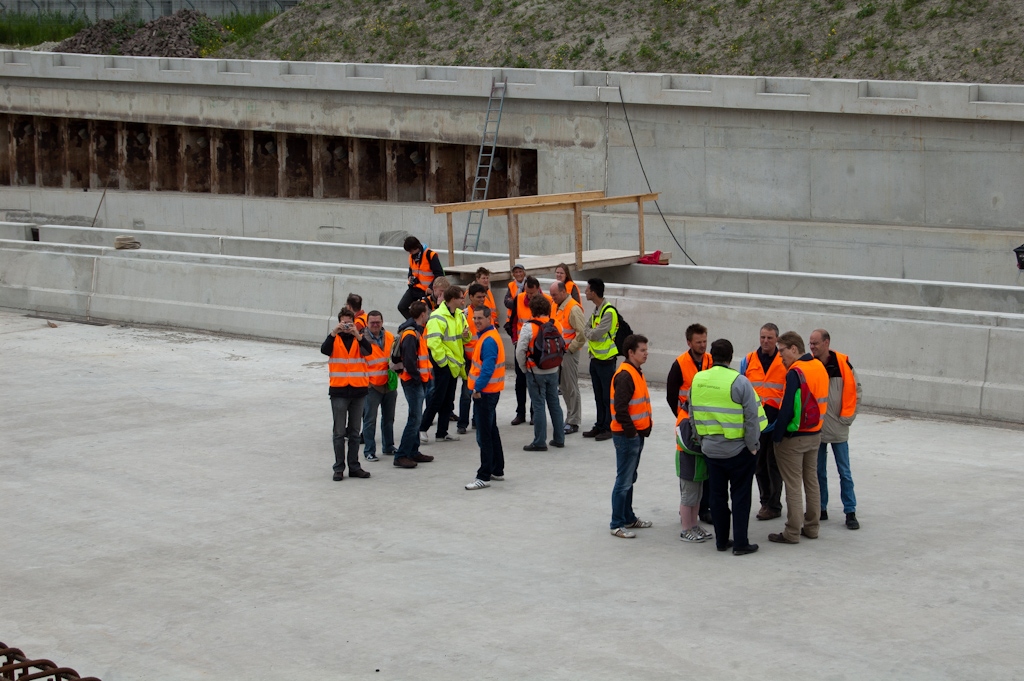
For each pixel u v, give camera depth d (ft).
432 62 95.30
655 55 84.58
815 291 55.72
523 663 22.22
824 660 22.04
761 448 31.09
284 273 60.85
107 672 22.22
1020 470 35.14
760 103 70.49
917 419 42.65
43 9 142.20
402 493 34.55
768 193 72.23
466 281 55.11
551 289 41.39
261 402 47.11
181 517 32.30
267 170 99.66
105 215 106.32
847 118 68.44
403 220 89.40
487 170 84.94
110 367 54.34
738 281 58.34
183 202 101.35
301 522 31.73
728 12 85.81
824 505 30.96
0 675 16.60
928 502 32.19
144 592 26.50
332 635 23.84
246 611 25.25
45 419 44.21
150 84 99.81
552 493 34.30
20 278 69.92
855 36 78.07
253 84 93.04
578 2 95.45
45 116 110.11
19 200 111.45
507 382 51.80
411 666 22.22
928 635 23.13
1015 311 49.70
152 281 65.41
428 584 26.71
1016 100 63.05
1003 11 74.38
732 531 30.30
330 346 35.65
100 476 36.55
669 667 21.88
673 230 75.31
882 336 44.34
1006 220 64.69
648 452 38.68
